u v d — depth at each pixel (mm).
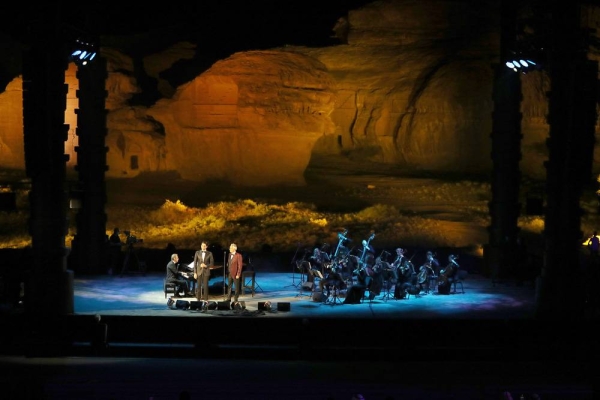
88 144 28281
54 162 21656
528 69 25219
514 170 28297
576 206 21562
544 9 23031
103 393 15414
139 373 17094
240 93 46938
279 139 47375
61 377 16516
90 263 28375
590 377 17156
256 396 15203
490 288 26344
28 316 20266
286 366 18328
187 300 23328
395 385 16141
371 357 19328
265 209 41812
